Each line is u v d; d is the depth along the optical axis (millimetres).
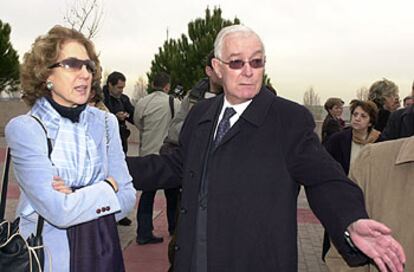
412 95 4727
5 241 2221
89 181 2371
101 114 2568
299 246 6840
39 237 2256
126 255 6039
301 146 2383
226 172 2412
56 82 2369
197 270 2463
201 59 26078
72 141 2361
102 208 2309
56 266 2262
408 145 2205
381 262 2080
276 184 2377
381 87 6633
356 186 2293
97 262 2309
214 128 2592
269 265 2352
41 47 2379
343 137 5531
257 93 2498
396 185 2244
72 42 2406
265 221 2354
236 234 2371
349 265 2287
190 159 2604
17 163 2285
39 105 2402
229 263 2373
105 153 2484
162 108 6652
